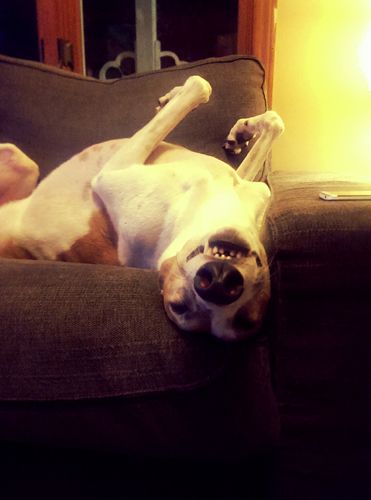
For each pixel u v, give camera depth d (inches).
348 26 64.8
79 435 26.9
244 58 50.6
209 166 36.2
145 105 49.3
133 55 77.5
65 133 49.6
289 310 27.6
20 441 28.7
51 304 26.5
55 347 25.6
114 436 26.5
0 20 78.2
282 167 70.6
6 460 29.7
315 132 68.9
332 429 29.0
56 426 26.5
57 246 38.1
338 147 69.0
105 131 49.4
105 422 25.8
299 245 26.7
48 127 49.7
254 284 24.0
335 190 34.7
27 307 26.5
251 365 25.4
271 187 40.2
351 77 66.3
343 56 65.9
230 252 24.4
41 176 48.6
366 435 29.1
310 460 29.2
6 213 41.0
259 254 24.9
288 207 29.1
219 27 73.8
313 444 29.0
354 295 27.6
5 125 50.0
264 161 43.9
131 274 28.9
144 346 25.3
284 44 66.9
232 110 48.1
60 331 25.7
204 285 23.2
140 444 26.7
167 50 76.6
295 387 28.6
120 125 49.3
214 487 28.4
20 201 41.7
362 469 29.3
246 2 68.1
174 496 28.5
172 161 38.5
